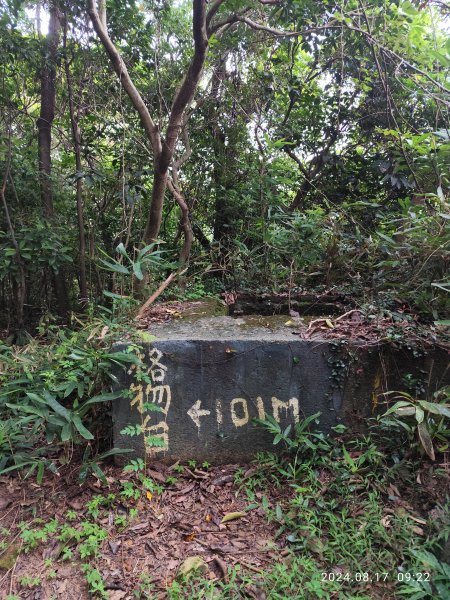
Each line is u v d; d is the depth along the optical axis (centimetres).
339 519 215
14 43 496
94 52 554
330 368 262
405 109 545
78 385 248
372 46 406
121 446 261
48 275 605
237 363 261
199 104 563
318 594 179
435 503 218
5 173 497
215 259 510
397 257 318
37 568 204
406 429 236
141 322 315
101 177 532
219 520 228
